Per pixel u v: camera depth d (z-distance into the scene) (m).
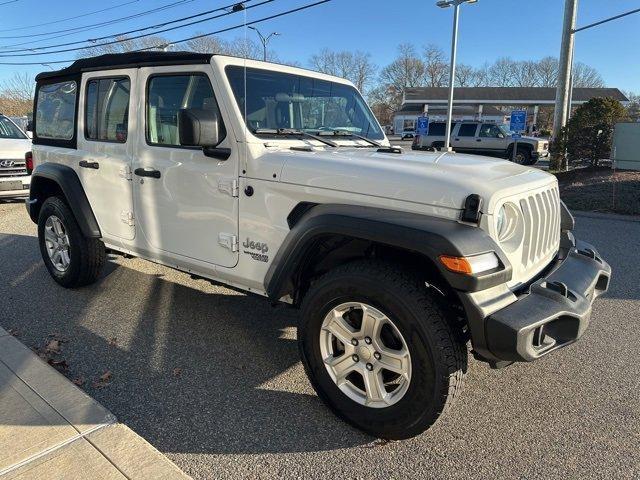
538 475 2.52
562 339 2.65
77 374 3.40
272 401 3.12
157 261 4.02
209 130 3.07
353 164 2.87
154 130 3.82
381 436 2.74
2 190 9.18
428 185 2.60
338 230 2.69
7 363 3.24
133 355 3.67
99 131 4.31
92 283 5.03
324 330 2.88
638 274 5.93
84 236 4.58
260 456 2.62
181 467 2.53
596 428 2.92
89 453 2.43
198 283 5.21
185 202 3.61
